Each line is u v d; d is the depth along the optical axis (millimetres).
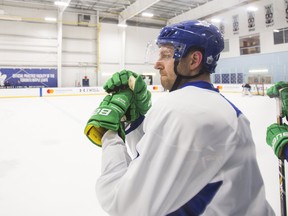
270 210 767
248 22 17156
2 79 15766
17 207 2123
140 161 613
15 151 3803
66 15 17406
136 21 19766
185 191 613
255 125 5262
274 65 15930
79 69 18062
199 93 656
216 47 728
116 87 843
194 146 582
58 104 10555
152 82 19812
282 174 1242
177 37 714
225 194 628
